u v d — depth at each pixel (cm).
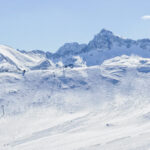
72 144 19038
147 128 18850
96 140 18588
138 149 14200
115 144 16050
